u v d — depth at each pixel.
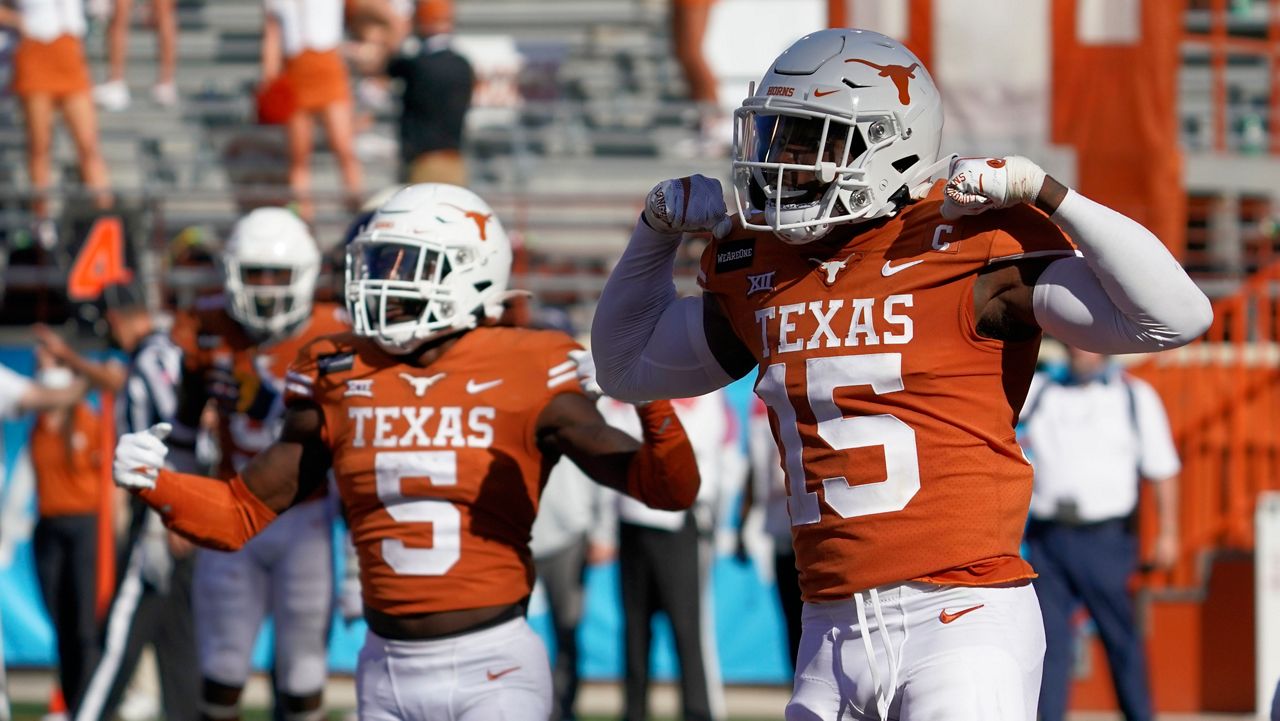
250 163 33.22
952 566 9.99
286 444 13.36
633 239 11.38
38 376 24.77
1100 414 22.25
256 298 19.20
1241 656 27.80
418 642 12.97
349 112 33.12
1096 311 9.64
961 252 9.96
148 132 37.25
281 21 32.66
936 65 27.23
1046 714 21.80
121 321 24.36
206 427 22.31
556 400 13.15
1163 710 27.75
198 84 40.50
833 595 10.35
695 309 11.34
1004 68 27.20
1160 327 9.48
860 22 27.36
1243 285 29.33
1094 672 27.45
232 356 19.69
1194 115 36.50
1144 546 27.92
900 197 10.34
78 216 30.41
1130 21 27.08
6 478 28.84
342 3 37.16
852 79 10.02
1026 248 9.91
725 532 27.81
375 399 13.17
